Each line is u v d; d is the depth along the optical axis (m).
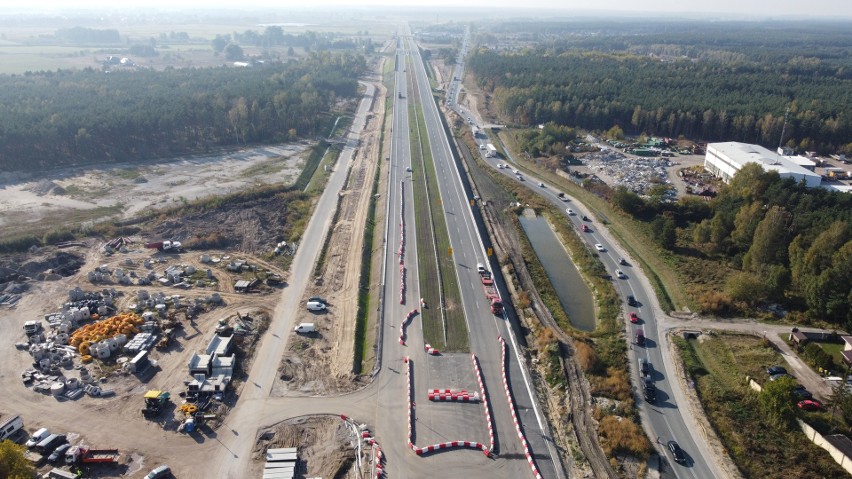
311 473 59.50
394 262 106.88
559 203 145.12
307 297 96.25
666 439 66.06
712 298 96.44
